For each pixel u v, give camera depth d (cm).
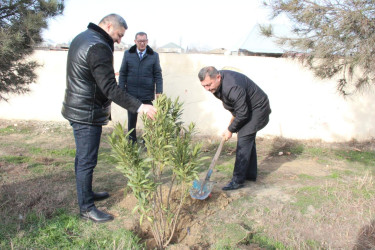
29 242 282
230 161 558
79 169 319
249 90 400
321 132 704
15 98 758
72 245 283
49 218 327
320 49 390
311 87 691
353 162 577
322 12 390
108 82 286
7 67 385
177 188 399
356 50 373
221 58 702
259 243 306
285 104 702
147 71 575
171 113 291
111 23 309
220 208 369
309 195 411
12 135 660
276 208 368
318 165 556
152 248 299
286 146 657
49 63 743
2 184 398
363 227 331
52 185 406
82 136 311
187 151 268
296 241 306
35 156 524
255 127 411
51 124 743
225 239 305
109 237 299
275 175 495
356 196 406
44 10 390
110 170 483
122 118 736
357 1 360
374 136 699
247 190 429
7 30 358
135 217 338
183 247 288
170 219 314
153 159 267
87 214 327
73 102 302
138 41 555
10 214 327
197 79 707
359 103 688
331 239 311
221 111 712
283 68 691
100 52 285
